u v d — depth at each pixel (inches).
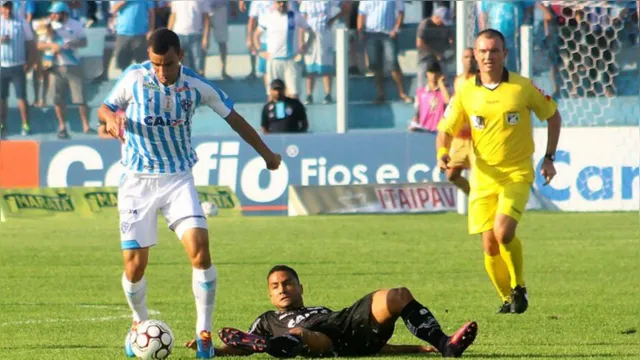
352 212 2743.6
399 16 2962.6
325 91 2984.7
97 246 2176.4
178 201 1012.5
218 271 1804.9
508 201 1321.4
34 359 1026.7
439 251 2042.3
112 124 979.9
